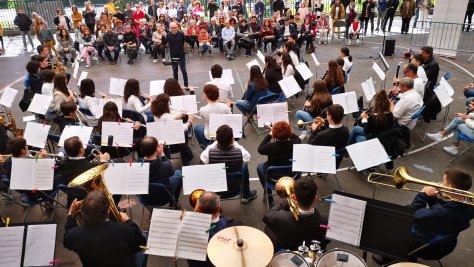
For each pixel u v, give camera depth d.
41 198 4.52
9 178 4.43
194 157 6.39
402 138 5.36
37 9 18.61
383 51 12.72
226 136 4.28
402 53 13.01
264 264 2.63
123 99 6.50
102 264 2.72
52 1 18.75
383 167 5.91
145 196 4.36
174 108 6.13
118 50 12.91
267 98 6.92
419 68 7.24
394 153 5.28
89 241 2.70
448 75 7.18
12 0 18.11
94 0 20.20
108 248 2.71
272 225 3.13
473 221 4.68
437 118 7.66
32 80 7.24
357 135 5.80
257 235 2.90
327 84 7.26
